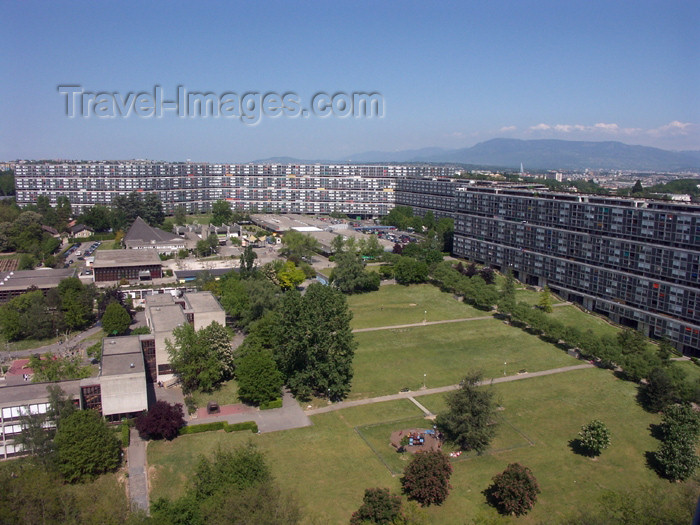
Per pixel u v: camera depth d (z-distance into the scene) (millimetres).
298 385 139500
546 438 122812
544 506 98312
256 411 132750
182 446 115938
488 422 120688
